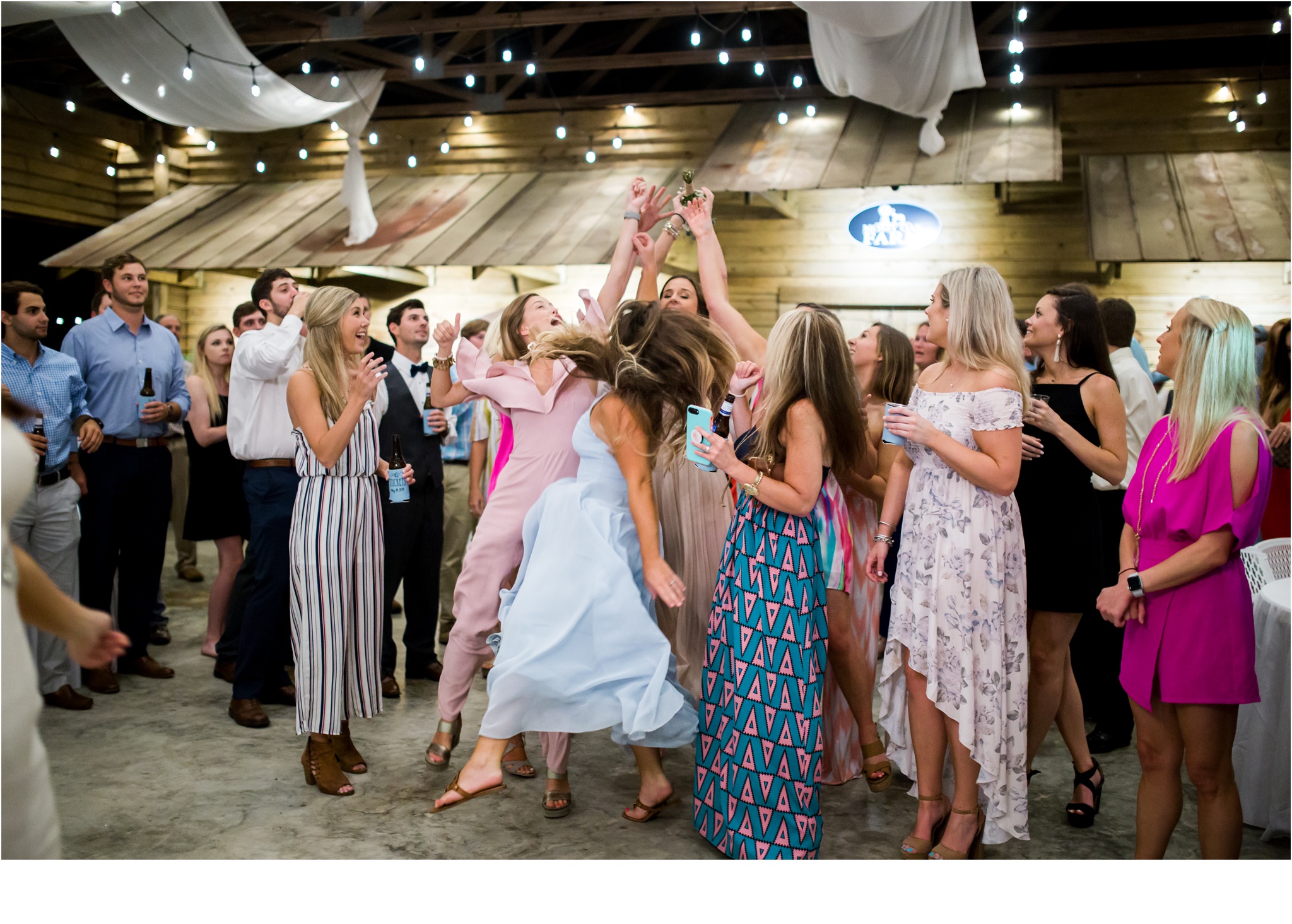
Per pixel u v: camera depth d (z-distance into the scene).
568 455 3.14
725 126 8.83
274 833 2.86
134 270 4.24
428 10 7.29
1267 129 7.69
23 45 8.54
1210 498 2.24
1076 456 2.88
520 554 3.16
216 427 4.65
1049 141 7.11
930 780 2.72
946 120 7.62
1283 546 3.22
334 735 3.16
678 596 2.65
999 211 8.38
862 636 3.21
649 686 2.63
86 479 4.18
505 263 7.68
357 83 7.73
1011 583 2.65
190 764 3.38
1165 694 2.32
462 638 3.18
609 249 7.66
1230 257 6.50
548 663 2.66
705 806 2.72
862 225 8.75
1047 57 8.53
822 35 6.14
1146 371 3.80
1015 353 2.65
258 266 8.27
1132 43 8.15
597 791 3.24
